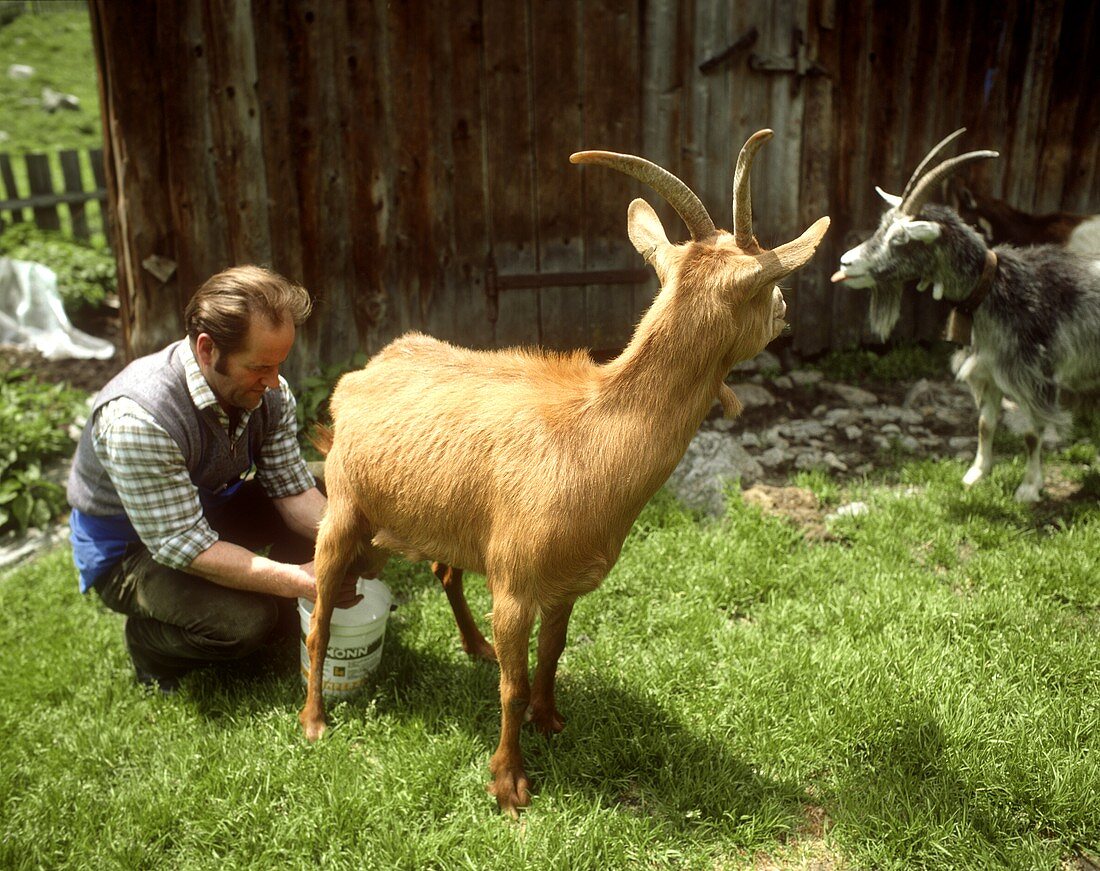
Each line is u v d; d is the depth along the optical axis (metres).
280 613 3.46
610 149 5.67
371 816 2.68
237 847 2.62
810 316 6.32
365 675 3.19
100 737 3.02
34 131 14.65
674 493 4.50
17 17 18.55
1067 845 2.58
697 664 3.26
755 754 2.88
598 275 5.86
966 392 5.80
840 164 6.11
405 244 5.62
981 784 2.72
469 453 2.57
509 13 5.34
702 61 5.61
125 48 4.91
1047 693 3.08
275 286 2.70
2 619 3.84
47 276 7.38
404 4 5.21
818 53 5.79
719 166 5.85
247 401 2.90
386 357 2.90
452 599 3.30
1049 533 4.15
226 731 3.04
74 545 3.18
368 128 5.38
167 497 2.88
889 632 3.38
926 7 5.92
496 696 3.17
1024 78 6.25
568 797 2.75
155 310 5.34
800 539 4.16
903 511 4.30
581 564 2.50
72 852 2.59
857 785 2.75
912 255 4.21
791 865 2.55
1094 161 6.58
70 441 5.56
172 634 3.11
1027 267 4.22
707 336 2.37
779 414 5.68
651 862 2.57
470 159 5.55
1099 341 4.23
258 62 5.12
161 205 5.18
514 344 5.93
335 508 2.88
